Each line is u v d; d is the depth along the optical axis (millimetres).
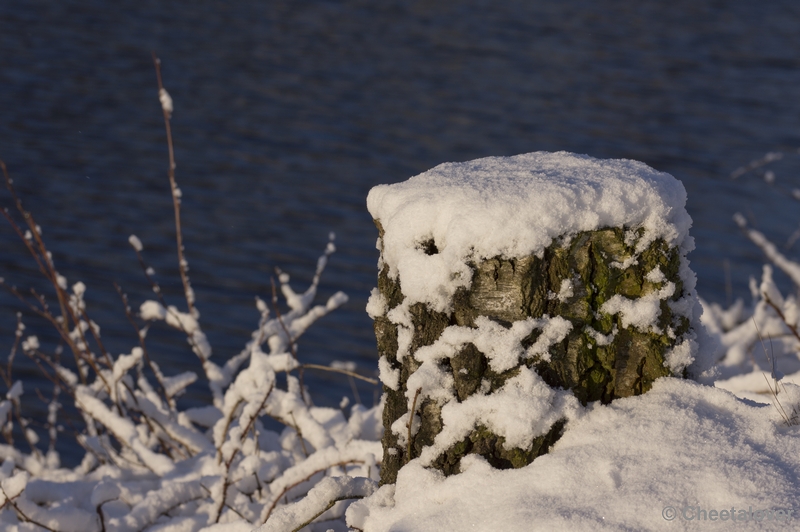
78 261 13938
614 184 2121
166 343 11328
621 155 21984
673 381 2189
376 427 4176
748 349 5336
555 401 2084
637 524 1740
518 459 2039
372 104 26375
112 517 3406
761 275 14555
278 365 3725
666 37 37188
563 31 38281
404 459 2186
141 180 18469
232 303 12828
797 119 25484
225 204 17406
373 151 21688
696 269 14922
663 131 24234
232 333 11773
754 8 43938
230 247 15141
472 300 2080
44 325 11430
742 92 28688
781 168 20906
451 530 1892
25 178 17703
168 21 36406
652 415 2080
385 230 2199
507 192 2088
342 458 2930
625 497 1818
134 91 25922
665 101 27547
